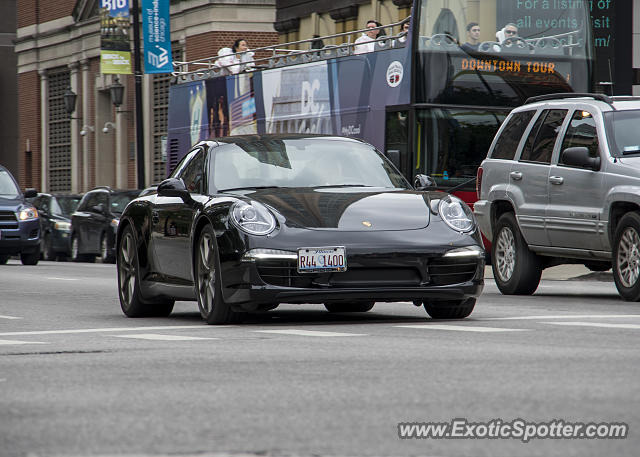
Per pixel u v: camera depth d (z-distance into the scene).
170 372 12.54
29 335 17.50
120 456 8.24
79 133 94.12
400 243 17.56
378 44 38.06
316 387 11.19
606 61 44.97
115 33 59.38
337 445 8.45
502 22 36.84
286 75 42.81
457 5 36.56
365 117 38.41
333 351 14.14
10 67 116.94
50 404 10.57
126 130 87.75
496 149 26.48
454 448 8.27
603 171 22.84
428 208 18.38
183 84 51.19
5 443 8.79
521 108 26.11
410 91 36.44
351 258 17.41
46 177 99.38
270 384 11.46
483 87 36.56
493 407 9.79
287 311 21.77
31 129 101.12
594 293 26.27
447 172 36.31
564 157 23.08
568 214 23.66
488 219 26.25
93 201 55.88
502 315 19.61
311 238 17.47
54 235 59.06
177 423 9.45
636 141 22.98
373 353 13.84
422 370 12.20
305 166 19.80
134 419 9.69
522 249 25.30
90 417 9.83
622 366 12.20
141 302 21.14
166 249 20.11
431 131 36.19
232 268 17.70
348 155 20.17
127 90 87.62
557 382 11.09
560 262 25.22
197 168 20.19
